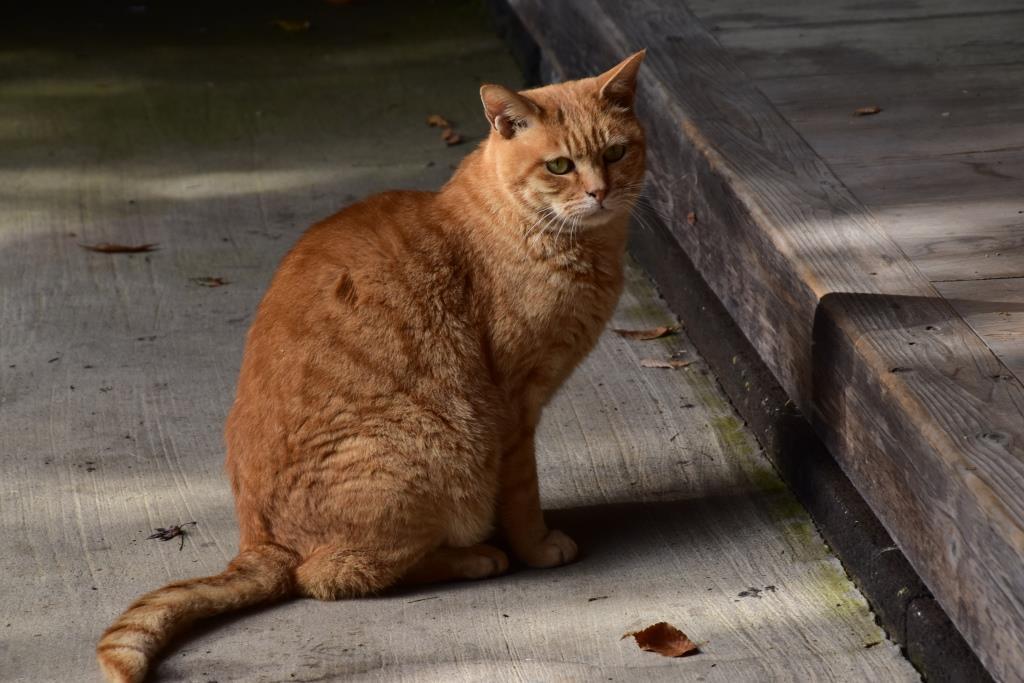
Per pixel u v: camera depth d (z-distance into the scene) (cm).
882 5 663
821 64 582
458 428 373
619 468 441
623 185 387
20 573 389
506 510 391
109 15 908
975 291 388
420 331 374
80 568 391
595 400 482
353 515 365
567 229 380
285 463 367
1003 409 327
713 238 497
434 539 379
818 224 434
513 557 400
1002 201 448
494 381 384
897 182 466
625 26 623
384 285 375
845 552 380
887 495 357
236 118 749
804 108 534
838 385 384
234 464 379
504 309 381
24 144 718
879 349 359
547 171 376
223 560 394
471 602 373
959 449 312
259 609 370
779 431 430
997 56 588
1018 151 490
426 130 727
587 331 395
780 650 345
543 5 741
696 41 608
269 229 622
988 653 302
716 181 485
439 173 673
